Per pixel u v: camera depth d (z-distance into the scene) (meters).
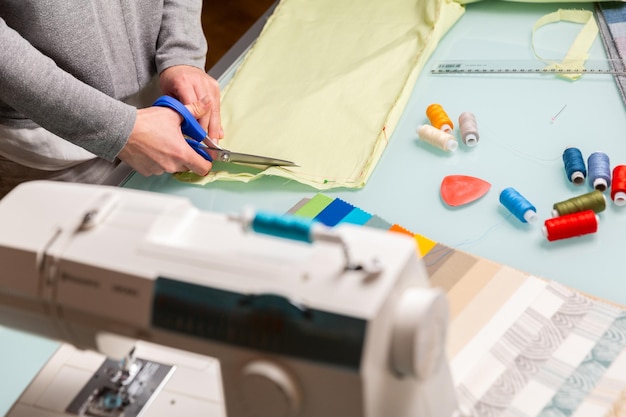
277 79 1.40
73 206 0.76
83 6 1.28
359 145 1.24
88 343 0.77
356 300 0.61
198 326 0.66
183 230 0.72
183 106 1.25
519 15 1.50
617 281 0.98
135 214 0.74
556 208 1.07
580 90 1.30
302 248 0.68
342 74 1.38
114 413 0.85
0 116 1.37
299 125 1.29
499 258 1.04
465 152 1.21
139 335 0.71
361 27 1.48
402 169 1.20
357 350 0.60
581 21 1.45
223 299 0.65
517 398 0.83
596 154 1.14
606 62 1.34
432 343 0.66
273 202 1.17
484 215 1.10
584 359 0.86
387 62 1.39
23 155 1.44
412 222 1.11
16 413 0.86
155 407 0.86
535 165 1.17
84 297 0.71
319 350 0.61
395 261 0.64
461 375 0.86
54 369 0.90
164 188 1.22
